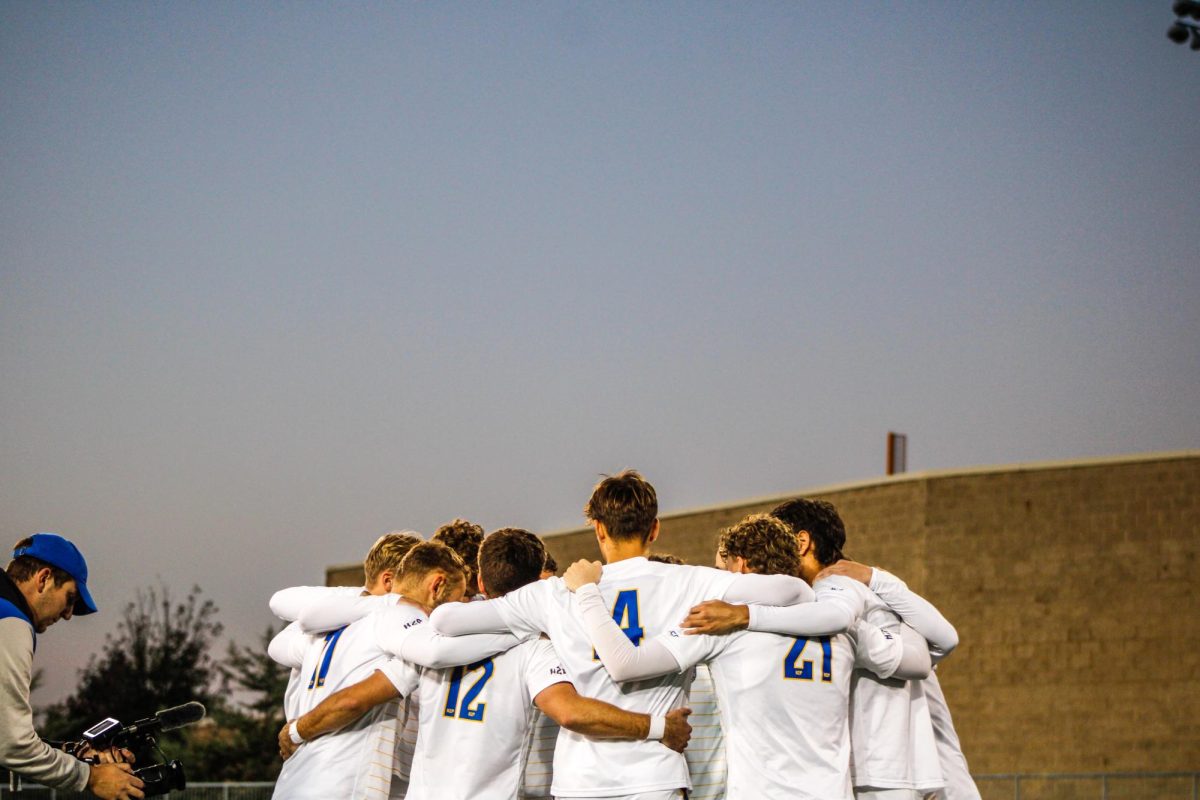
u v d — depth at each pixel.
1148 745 25.62
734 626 6.13
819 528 6.99
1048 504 27.47
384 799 6.75
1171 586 26.12
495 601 6.32
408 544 7.25
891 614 6.94
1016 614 27.31
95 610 6.61
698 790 6.86
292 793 6.73
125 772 6.40
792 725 6.16
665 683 6.14
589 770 6.02
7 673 6.03
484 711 6.34
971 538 28.02
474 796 6.32
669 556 7.11
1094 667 26.41
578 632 6.11
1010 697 27.00
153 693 45.75
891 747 6.70
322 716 6.68
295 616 7.26
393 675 6.64
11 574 6.39
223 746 40.94
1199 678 25.52
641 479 6.41
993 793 25.22
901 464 40.38
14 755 6.00
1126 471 26.94
